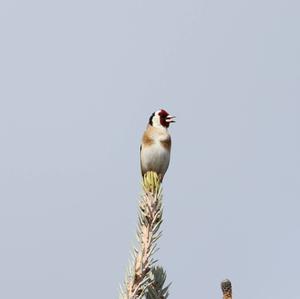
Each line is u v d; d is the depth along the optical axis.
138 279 7.41
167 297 7.48
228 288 6.34
